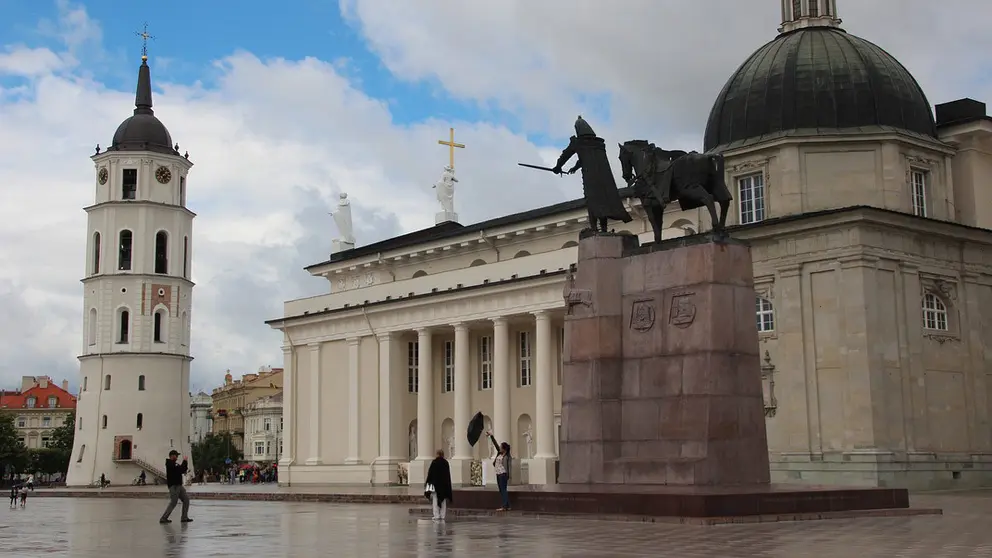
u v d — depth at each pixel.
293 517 35.53
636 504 25.58
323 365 79.25
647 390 27.52
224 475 158.00
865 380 50.00
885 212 51.12
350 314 75.69
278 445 185.25
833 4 58.75
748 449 26.52
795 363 52.44
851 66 55.75
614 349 28.25
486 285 64.75
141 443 109.38
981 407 54.34
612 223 64.12
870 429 49.66
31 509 51.25
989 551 18.88
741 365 26.67
